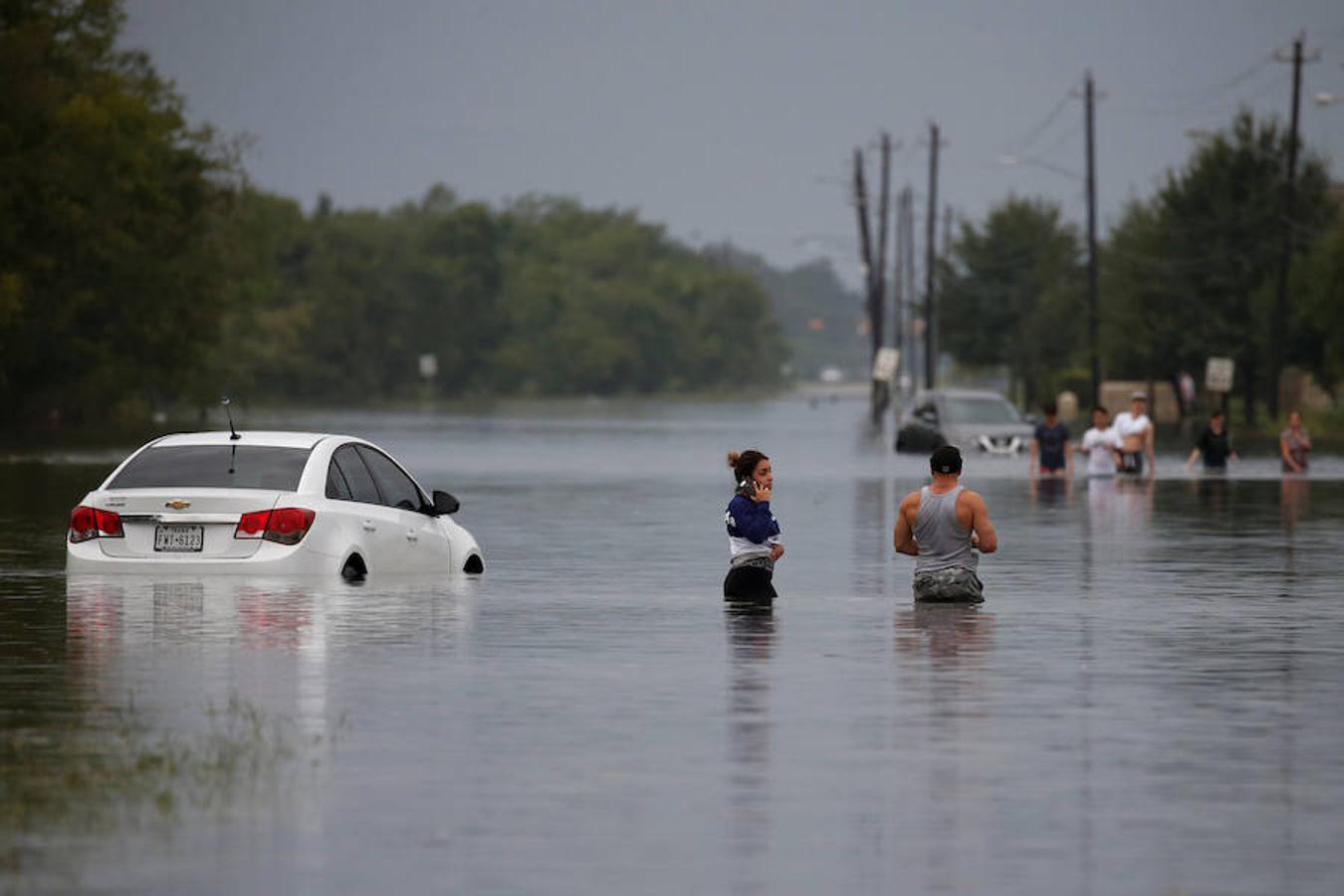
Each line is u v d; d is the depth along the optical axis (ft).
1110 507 376.48
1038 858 93.45
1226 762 117.08
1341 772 114.11
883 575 237.86
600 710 134.82
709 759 117.50
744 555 206.39
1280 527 323.78
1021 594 216.54
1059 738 124.88
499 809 103.55
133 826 99.40
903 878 89.81
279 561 205.77
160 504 207.21
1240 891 87.66
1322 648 169.58
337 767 114.52
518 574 237.66
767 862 92.63
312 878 89.45
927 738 124.67
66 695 139.54
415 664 156.46
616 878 89.71
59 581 220.84
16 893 86.89
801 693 142.82
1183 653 165.99
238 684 145.28
